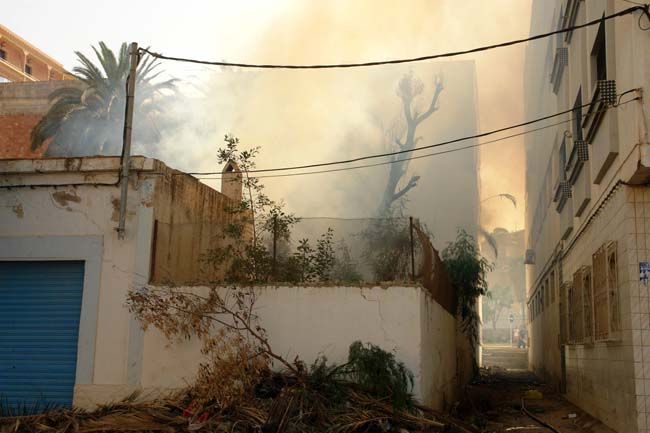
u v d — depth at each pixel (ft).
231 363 28.66
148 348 32.53
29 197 35.76
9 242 35.53
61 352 34.45
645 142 27.63
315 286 31.14
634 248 29.94
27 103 95.61
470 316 61.31
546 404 53.21
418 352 29.60
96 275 34.17
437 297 39.17
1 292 35.73
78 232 34.88
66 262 35.35
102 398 32.71
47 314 35.01
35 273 35.63
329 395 27.89
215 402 28.73
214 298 31.63
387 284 30.42
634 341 29.55
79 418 28.71
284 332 30.96
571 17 46.98
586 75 42.34
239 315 31.53
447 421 28.68
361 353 28.96
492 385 73.36
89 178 35.01
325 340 30.55
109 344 33.32
